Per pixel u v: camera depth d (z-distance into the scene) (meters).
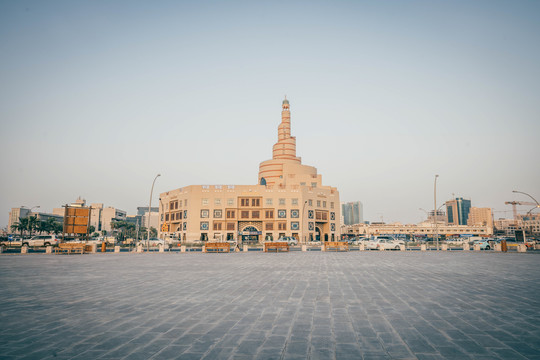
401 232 167.62
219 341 5.72
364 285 12.27
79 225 41.09
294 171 101.12
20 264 23.12
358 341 5.68
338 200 97.62
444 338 5.83
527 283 12.73
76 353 5.15
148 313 7.86
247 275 15.77
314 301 9.23
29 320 7.22
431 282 13.04
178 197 90.31
